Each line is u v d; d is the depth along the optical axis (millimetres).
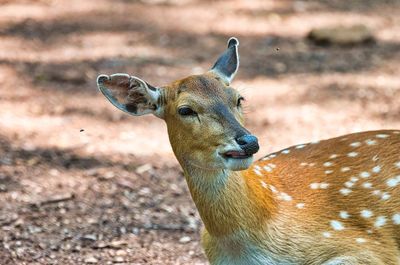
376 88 15586
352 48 17781
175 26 19469
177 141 7844
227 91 7801
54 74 16141
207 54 17562
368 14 20141
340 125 14016
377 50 17594
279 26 19375
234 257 8031
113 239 10266
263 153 12891
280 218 8070
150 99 8086
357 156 8672
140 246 10109
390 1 21266
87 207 11102
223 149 7465
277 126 13977
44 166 12336
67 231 10422
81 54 17469
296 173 8633
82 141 13375
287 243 7996
